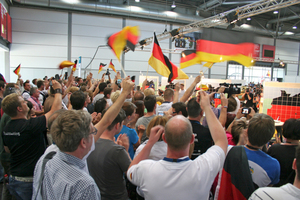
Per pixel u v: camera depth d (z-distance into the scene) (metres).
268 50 21.77
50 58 15.27
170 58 18.80
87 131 1.10
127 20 17.12
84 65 16.19
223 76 21.34
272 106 4.41
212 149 1.18
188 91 2.65
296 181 0.97
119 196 1.55
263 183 1.50
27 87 5.29
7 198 2.19
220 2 15.46
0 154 2.24
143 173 1.12
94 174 1.56
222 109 2.01
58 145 1.05
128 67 17.78
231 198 1.52
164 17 16.62
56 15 15.25
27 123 1.81
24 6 14.41
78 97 2.41
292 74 24.81
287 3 8.27
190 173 1.06
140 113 2.98
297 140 1.83
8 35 13.05
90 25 16.17
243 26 19.11
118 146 1.59
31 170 1.83
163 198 1.05
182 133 1.09
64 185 0.99
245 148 1.59
